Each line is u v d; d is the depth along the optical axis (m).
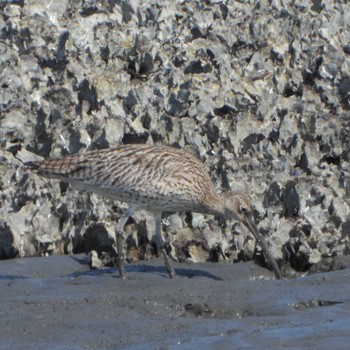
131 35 25.05
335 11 26.05
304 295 17.42
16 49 24.81
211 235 21.09
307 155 22.56
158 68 24.52
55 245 21.41
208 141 22.98
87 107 23.47
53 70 24.61
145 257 21.27
